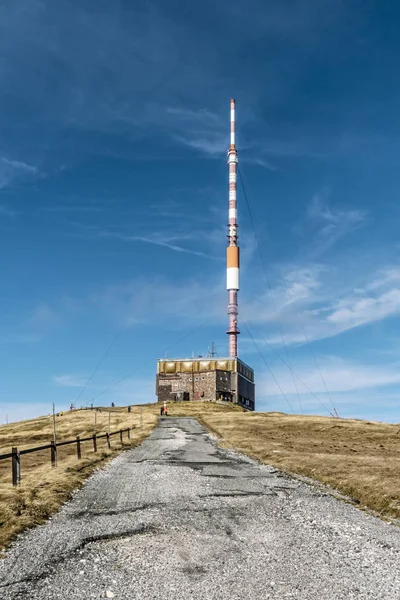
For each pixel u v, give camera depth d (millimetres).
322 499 22094
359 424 79625
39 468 31141
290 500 21531
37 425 107750
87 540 14727
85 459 35469
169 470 30422
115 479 26891
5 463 38906
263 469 31875
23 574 11812
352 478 26328
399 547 14414
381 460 34938
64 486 23688
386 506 20250
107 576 11641
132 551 13586
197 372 164375
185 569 12102
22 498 20188
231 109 182625
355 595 10547
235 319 173625
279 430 69750
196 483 25484
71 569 12148
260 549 13852
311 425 77500
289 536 15359
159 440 54594
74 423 100750
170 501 20672
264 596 10438
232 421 87062
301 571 12023
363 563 12766
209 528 16172
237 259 176875
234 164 181000
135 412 123875
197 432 66375
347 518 18266
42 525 16672
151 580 11359
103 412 127312
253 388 190875
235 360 166375
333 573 11914
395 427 74000
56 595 10516
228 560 12828
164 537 15016
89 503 20406
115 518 17609
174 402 154750
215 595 10477
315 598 10352
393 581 11430
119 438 57219
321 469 30406
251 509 19344
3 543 14312
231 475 28688
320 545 14383
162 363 168625
